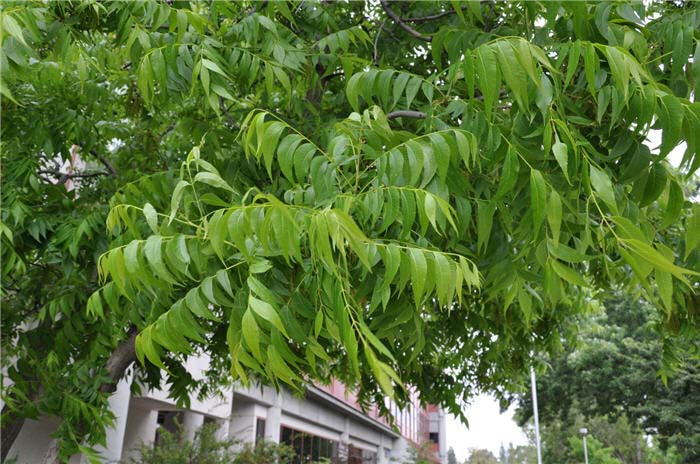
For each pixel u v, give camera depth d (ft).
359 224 7.31
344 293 5.31
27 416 13.53
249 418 57.88
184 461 33.83
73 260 13.21
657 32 8.29
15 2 8.44
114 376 15.67
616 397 64.08
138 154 18.62
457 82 10.37
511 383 27.61
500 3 12.09
